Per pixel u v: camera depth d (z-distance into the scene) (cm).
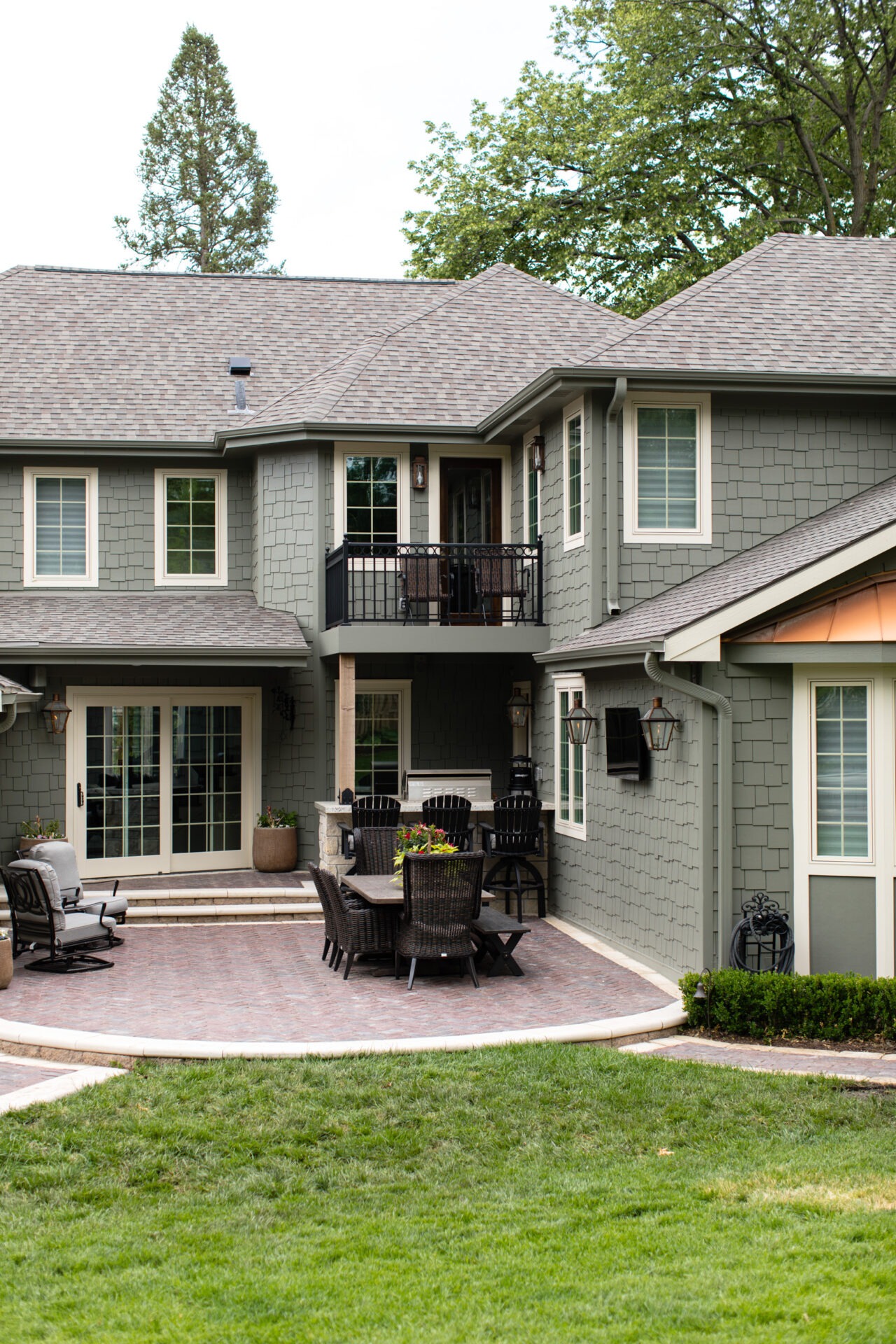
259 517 1766
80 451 1730
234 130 4697
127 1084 810
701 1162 684
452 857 1077
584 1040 917
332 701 1716
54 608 1686
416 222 2970
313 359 1962
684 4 2720
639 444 1363
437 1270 543
